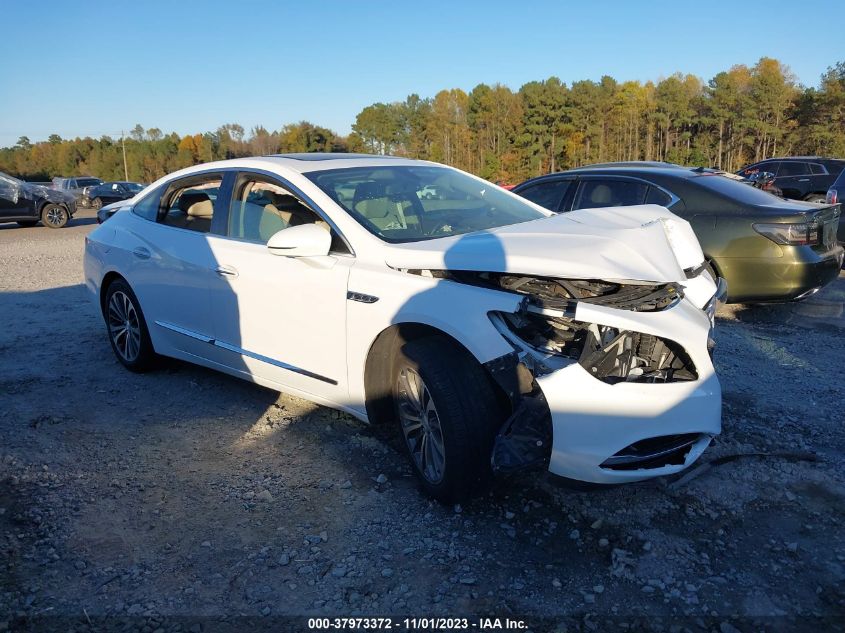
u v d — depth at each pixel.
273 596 2.62
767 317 6.73
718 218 6.44
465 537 2.97
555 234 3.14
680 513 3.13
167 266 4.62
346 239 3.60
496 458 2.79
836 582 2.65
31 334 6.36
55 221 19.53
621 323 2.74
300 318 3.75
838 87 69.38
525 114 88.06
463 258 3.07
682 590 2.61
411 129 105.75
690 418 2.87
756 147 81.44
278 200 4.05
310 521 3.13
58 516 3.20
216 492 3.41
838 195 9.39
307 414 4.34
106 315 5.37
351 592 2.64
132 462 3.74
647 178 6.97
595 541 2.93
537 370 2.79
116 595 2.64
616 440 2.76
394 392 3.35
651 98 90.00
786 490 3.30
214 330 4.37
